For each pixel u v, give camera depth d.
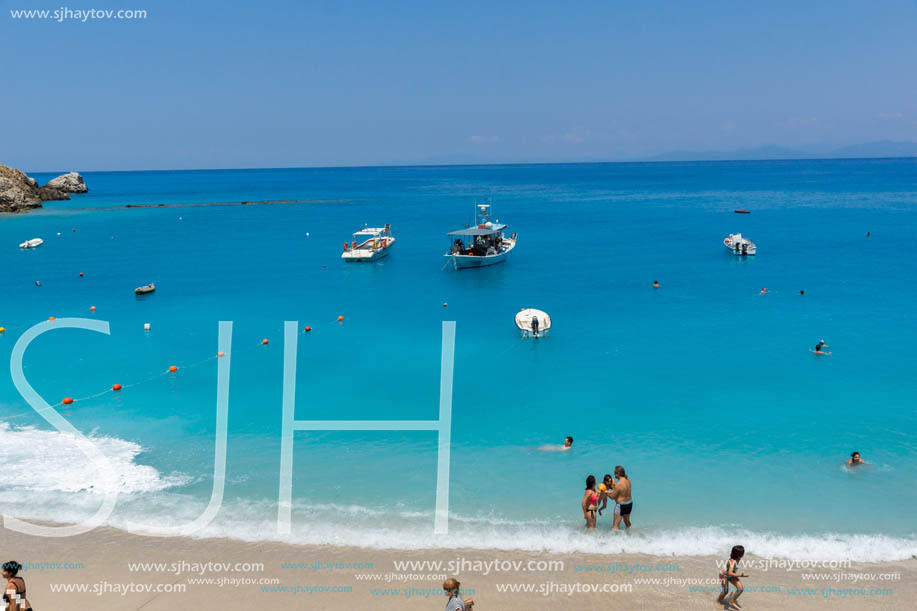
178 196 144.62
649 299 40.41
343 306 40.09
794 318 34.94
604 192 152.25
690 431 20.81
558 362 28.53
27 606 11.34
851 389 24.31
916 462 18.34
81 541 14.62
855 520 15.37
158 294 43.84
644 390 24.78
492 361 28.89
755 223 78.75
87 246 65.31
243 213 101.31
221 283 47.59
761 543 14.45
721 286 43.53
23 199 100.62
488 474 17.98
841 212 89.31
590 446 19.83
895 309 36.22
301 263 55.84
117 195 147.25
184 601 12.53
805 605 12.27
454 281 47.56
